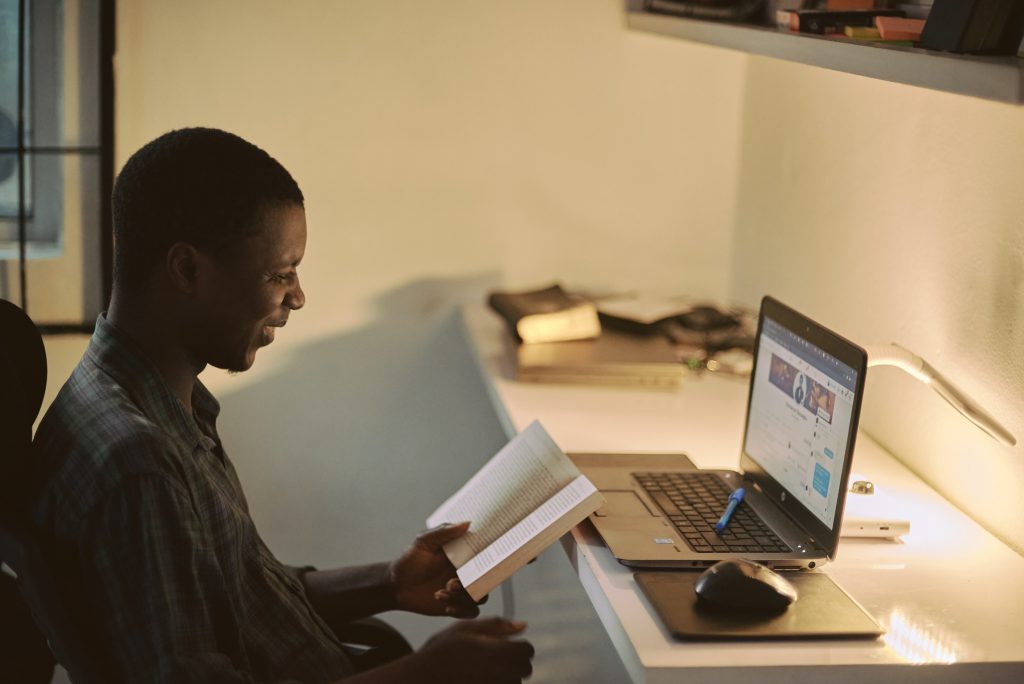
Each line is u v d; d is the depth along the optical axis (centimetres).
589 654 230
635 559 130
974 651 115
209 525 121
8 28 206
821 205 207
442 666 119
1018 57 113
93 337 123
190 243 118
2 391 111
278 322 127
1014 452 146
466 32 230
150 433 111
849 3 158
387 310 241
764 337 158
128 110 219
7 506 111
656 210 246
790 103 220
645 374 201
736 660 111
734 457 170
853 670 112
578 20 233
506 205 240
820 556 132
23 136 210
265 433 243
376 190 235
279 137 228
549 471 149
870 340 188
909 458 175
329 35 225
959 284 161
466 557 144
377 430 246
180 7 217
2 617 120
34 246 214
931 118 169
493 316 235
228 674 109
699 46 238
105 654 109
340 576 155
